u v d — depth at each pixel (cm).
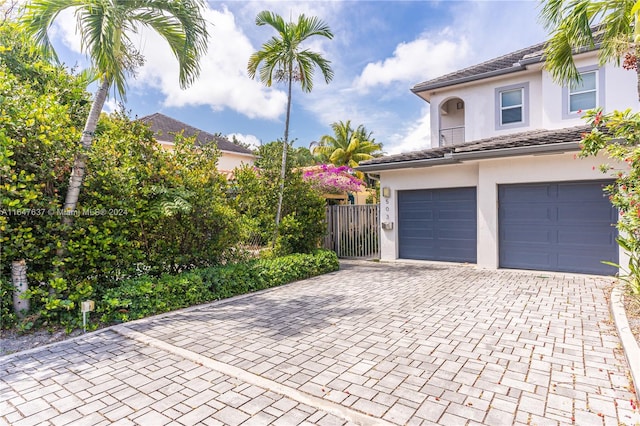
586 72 1138
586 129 921
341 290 818
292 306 689
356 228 1337
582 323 557
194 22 669
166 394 363
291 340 508
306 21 1027
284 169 1046
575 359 429
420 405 335
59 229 576
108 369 423
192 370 417
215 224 794
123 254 644
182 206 661
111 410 335
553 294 738
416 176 1180
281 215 1065
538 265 982
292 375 399
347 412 325
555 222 954
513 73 1276
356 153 3362
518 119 1311
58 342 511
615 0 651
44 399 357
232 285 769
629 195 620
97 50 573
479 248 1046
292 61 1054
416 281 898
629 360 391
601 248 897
